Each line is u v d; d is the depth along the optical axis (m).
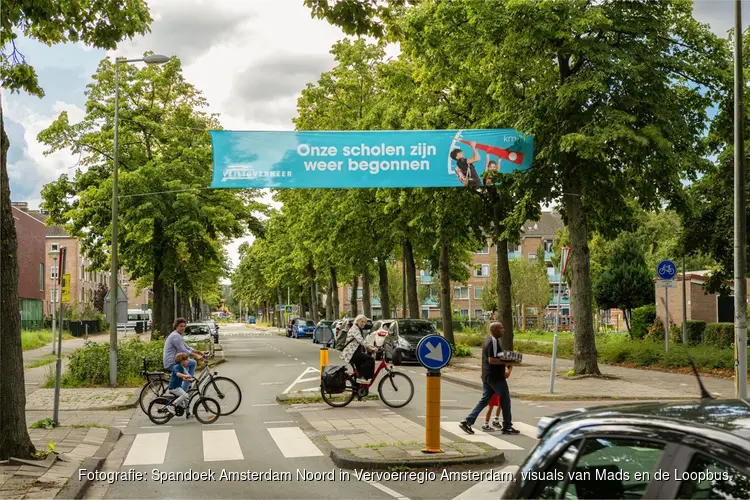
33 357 32.91
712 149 23.64
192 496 7.95
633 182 21.78
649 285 39.69
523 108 20.61
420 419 13.48
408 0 12.09
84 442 11.24
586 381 20.06
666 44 20.45
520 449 10.32
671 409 3.03
